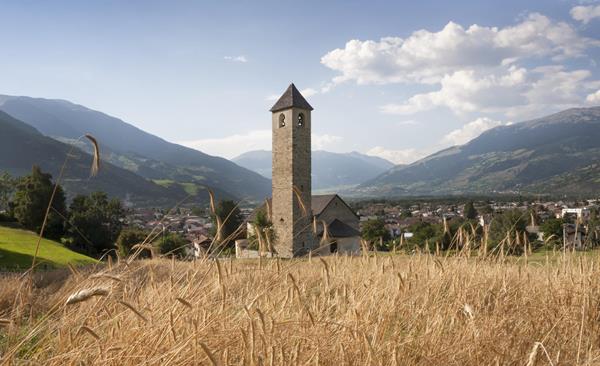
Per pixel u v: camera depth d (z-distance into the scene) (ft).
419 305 17.20
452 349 13.35
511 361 13.23
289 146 159.22
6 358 10.48
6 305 17.10
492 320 15.31
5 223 187.32
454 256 23.58
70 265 14.24
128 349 10.72
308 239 157.07
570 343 14.76
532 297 18.98
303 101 164.14
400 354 12.08
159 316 12.44
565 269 21.76
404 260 25.30
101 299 13.02
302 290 16.66
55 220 180.75
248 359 9.82
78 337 11.48
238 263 17.47
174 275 15.14
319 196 197.47
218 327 11.98
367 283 19.22
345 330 12.37
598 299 17.46
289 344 11.60
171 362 10.21
